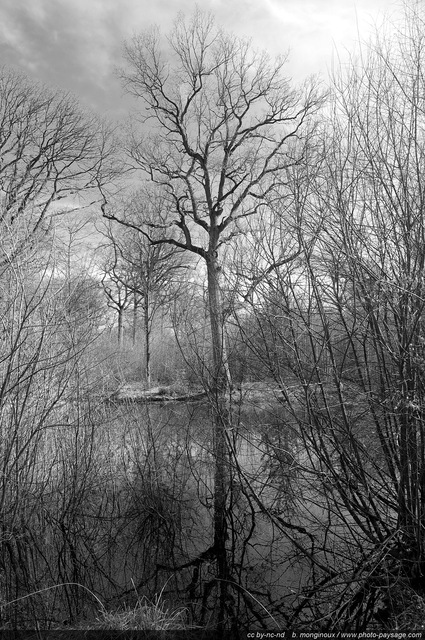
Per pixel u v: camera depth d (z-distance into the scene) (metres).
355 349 5.18
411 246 4.68
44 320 6.74
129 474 8.48
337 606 4.87
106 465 8.33
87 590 5.48
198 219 22.91
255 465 7.64
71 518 7.29
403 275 4.69
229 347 6.61
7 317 6.67
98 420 8.26
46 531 7.08
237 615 4.89
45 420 7.50
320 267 5.13
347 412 5.31
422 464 4.61
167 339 17.61
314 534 6.50
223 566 6.04
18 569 6.12
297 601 5.12
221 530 7.05
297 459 6.13
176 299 7.60
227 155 23.16
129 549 6.62
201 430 9.78
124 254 26.75
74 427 7.88
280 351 5.54
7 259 6.40
